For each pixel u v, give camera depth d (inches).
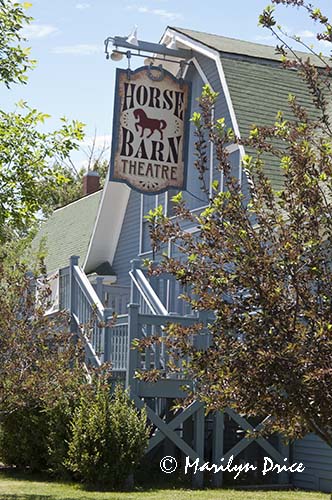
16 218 588.7
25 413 663.8
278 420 302.0
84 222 1203.9
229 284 286.7
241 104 730.8
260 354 267.7
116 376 629.6
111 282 1021.8
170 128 707.4
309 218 288.4
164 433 592.7
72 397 576.7
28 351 525.3
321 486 608.4
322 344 268.4
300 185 288.4
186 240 298.0
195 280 290.2
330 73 331.6
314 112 740.0
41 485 597.3
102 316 645.3
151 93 703.7
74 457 577.3
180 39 823.1
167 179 703.1
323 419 285.6
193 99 843.4
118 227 1031.0
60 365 538.3
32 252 1010.7
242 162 316.2
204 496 539.8
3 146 577.3
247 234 284.0
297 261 276.5
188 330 304.7
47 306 553.0
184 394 598.2
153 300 668.7
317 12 308.2
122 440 573.6
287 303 280.7
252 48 860.6
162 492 559.8
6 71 581.6
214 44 799.1
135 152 693.9
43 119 585.3
